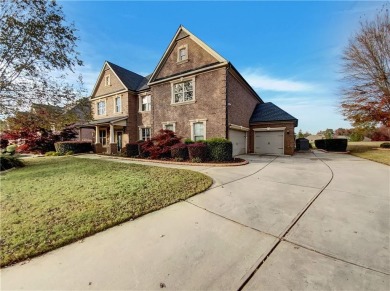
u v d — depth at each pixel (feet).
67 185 17.97
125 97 56.49
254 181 18.72
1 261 7.11
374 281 6.01
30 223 10.25
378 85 47.65
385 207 11.96
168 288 5.87
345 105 50.96
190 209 12.12
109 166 28.55
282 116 48.11
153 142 39.37
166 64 46.01
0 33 23.77
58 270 6.77
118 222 10.33
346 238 8.54
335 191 15.24
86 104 34.22
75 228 9.62
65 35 28.78
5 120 28.94
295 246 7.99
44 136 56.75
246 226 9.82
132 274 6.49
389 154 38.29
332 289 5.72
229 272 6.52
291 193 14.92
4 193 15.90
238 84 44.27
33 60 26.63
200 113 39.93
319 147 72.33
